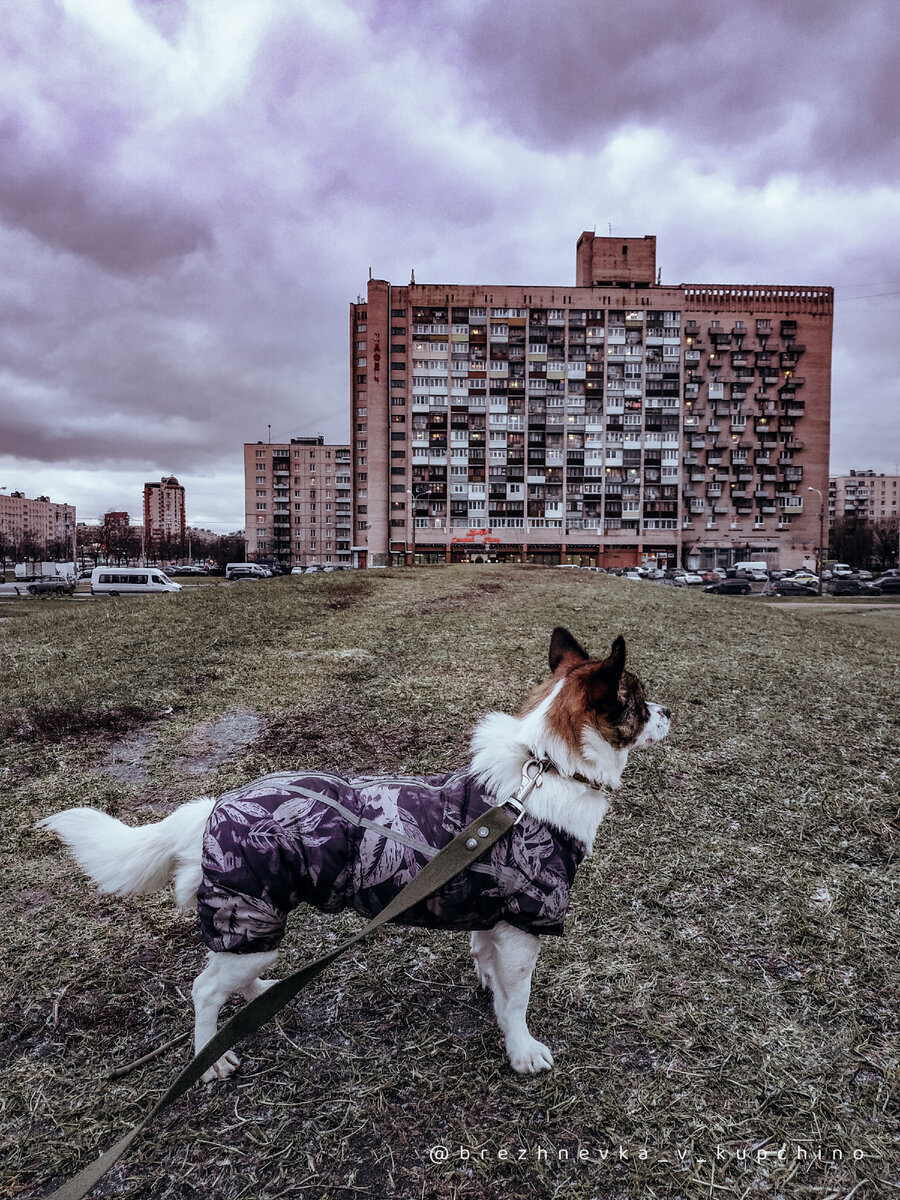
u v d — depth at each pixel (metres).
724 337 79.19
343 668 7.63
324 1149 1.88
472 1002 2.50
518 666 7.70
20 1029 2.34
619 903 3.15
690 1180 1.80
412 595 15.27
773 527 81.38
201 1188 1.77
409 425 79.25
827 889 3.30
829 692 6.82
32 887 3.24
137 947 2.81
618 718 2.08
